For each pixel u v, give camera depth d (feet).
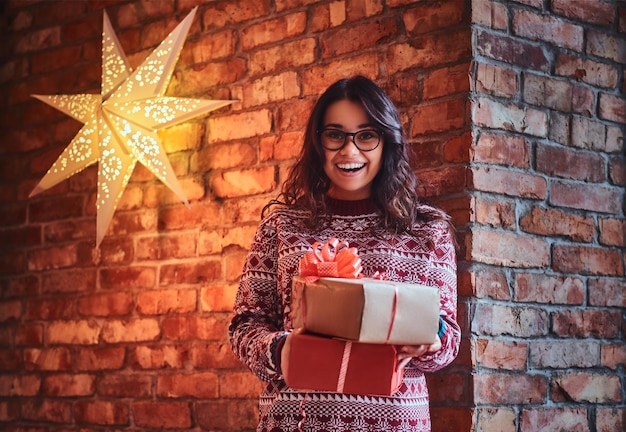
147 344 9.57
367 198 6.54
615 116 8.67
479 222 7.58
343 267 5.53
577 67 8.43
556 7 8.35
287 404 6.00
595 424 8.18
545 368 7.89
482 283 7.55
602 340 8.34
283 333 5.78
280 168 8.80
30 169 10.84
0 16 11.22
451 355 6.07
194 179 9.42
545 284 7.97
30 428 10.45
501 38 7.90
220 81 9.39
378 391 5.32
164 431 9.33
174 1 9.90
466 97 7.65
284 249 6.38
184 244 9.41
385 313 5.17
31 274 10.66
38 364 10.45
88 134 9.89
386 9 8.21
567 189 8.22
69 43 10.69
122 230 9.90
